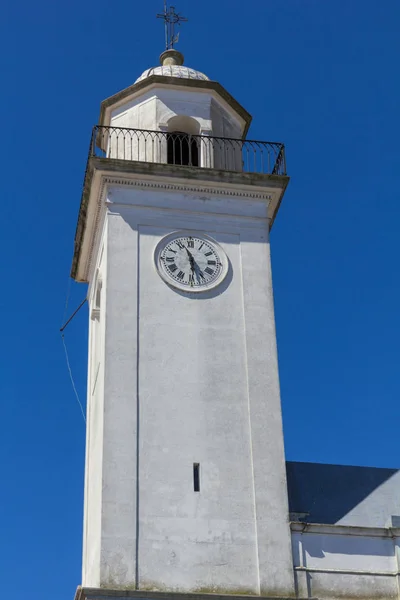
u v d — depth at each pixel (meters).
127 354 30.09
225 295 31.59
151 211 32.50
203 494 28.52
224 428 29.58
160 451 28.91
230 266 32.12
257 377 30.48
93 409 32.88
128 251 31.69
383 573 28.50
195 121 35.19
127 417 29.19
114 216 32.16
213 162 34.53
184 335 30.72
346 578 28.25
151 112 35.06
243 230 32.84
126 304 30.81
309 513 30.31
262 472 29.11
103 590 26.45
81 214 34.19
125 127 34.84
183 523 28.02
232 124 36.25
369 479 32.59
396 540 29.00
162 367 30.12
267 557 27.97
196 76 36.78
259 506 28.64
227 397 30.05
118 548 27.36
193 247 32.19
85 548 31.88
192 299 31.33
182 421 29.45
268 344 31.06
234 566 27.70
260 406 30.06
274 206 34.00
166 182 32.91
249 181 33.31
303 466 32.78
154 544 27.59
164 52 38.47
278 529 28.41
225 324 31.12
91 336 34.94
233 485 28.80
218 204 33.09
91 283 35.75
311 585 27.95
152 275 31.45
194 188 33.09
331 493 31.69
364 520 30.25
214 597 26.84
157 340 30.48
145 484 28.36
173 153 34.62
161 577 27.22
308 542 28.56
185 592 27.05
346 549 28.66
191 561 27.56
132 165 32.72
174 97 35.38
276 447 29.56
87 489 32.78
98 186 32.75
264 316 31.47
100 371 30.94
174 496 28.34
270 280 32.12
